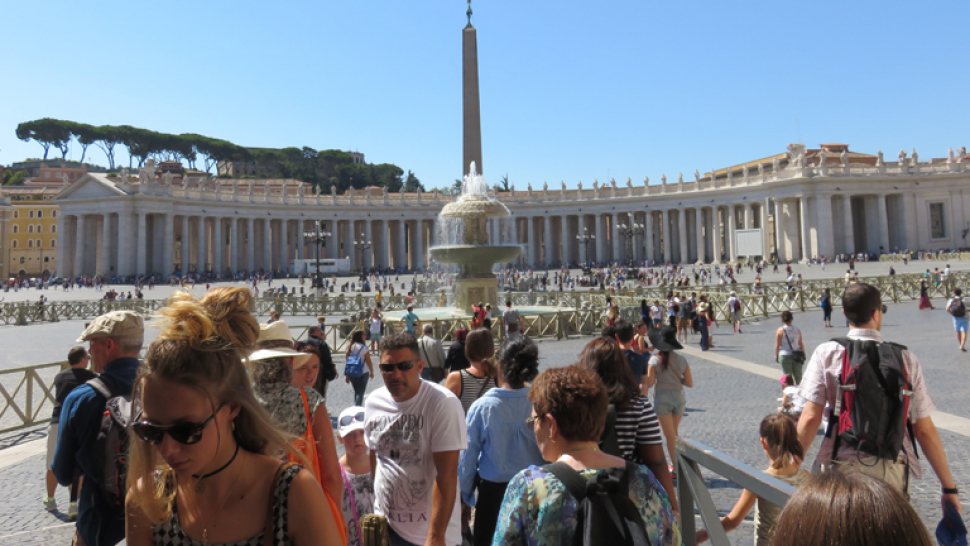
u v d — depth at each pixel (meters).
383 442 3.43
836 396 3.14
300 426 2.95
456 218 21.52
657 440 3.23
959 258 53.19
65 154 113.81
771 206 73.38
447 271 68.88
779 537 1.38
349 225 83.56
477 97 34.50
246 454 1.84
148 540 1.85
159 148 116.25
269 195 77.81
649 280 49.16
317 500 1.78
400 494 3.38
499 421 3.60
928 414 3.02
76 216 73.94
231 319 2.24
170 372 1.66
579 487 2.10
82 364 5.82
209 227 93.00
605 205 79.38
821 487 1.37
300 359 3.64
